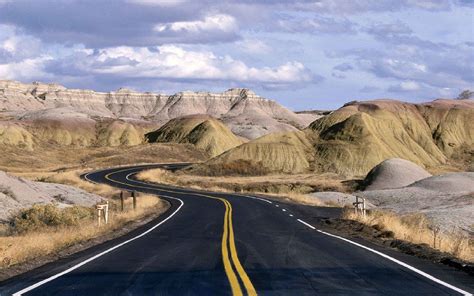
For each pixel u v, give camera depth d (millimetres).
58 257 16000
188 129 183375
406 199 55469
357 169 112188
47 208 26641
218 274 12422
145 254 16125
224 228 24375
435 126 148625
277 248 17219
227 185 78688
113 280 11852
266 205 40125
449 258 13930
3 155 118438
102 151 145625
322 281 11375
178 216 31375
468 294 9898
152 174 85500
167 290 10633
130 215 30625
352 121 124000
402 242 17484
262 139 118438
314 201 49438
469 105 156250
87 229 22016
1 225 25891
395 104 151125
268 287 10758
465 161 136000
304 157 115938
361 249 16828
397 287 10617
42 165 118500
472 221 36031
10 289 11016
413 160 123125
